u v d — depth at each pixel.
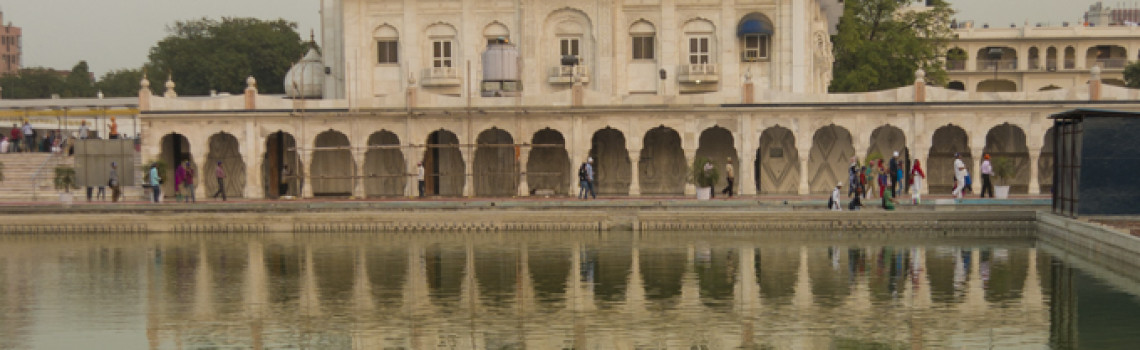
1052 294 26.23
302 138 48.69
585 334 22.80
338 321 24.28
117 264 32.75
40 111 62.44
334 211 42.62
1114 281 27.92
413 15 54.53
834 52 71.19
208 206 43.75
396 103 48.31
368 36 54.94
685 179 50.44
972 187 47.03
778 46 53.03
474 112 47.84
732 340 22.12
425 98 48.22
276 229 40.78
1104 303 25.05
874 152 48.41
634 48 54.12
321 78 58.22
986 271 29.67
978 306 24.98
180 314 25.19
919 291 26.89
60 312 25.53
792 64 52.94
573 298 26.52
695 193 48.16
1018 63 104.31
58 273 31.06
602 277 29.31
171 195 51.22
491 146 47.44
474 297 26.77
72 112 64.00
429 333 23.06
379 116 48.34
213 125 48.97
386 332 23.19
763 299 26.17
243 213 41.38
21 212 43.56
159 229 41.00
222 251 35.47
